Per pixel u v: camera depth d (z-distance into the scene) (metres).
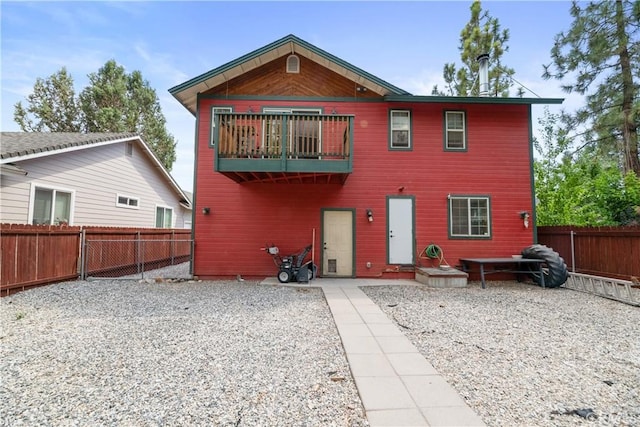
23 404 2.66
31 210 8.12
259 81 9.27
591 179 11.82
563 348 3.96
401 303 6.24
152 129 25.70
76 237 8.25
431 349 3.88
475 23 14.29
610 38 12.02
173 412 2.54
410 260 9.09
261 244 8.98
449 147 9.35
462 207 9.23
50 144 8.75
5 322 4.95
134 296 6.75
